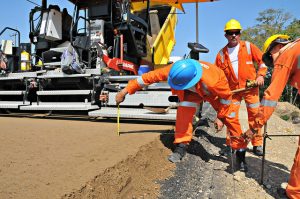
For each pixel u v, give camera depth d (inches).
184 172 151.3
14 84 291.0
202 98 157.2
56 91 247.8
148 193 124.0
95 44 247.3
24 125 208.2
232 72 175.2
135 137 166.4
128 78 228.1
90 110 230.1
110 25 265.4
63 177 99.8
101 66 245.8
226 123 151.1
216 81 138.8
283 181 145.3
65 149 137.8
